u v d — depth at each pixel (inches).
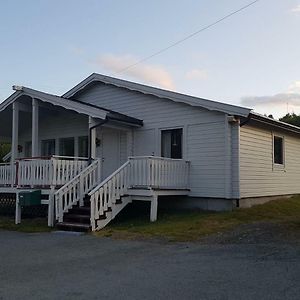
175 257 322.0
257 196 645.3
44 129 818.2
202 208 600.4
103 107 732.0
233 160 583.8
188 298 211.9
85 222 496.1
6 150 1493.6
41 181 561.9
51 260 319.0
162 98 649.6
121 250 358.6
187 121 622.8
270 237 399.2
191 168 613.3
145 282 245.8
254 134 644.7
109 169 711.7
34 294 223.5
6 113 742.5
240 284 237.1
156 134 655.1
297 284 235.0
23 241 419.2
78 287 236.8
